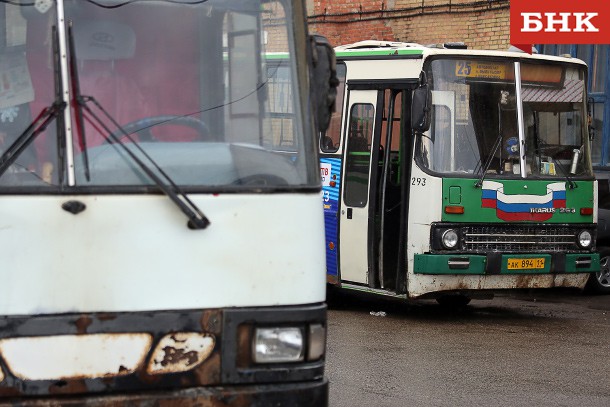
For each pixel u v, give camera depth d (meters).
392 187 13.82
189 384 5.31
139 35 5.71
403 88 13.50
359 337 12.13
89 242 5.23
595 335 12.66
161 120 5.65
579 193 14.04
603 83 20.56
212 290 5.37
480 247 13.39
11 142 5.40
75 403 5.16
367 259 13.95
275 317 5.44
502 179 13.50
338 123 14.56
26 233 5.18
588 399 9.09
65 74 5.46
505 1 21.55
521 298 16.53
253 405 5.36
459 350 11.36
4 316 5.15
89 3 5.62
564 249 13.95
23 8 5.52
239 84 5.86
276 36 5.98
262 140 5.79
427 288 13.23
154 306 5.30
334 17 24.36
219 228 5.40
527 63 13.88
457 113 13.45
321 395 5.50
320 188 5.73
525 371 10.27
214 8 5.89
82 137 5.38
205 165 5.56
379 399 8.88
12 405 5.10
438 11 22.73
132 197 5.29
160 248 5.31
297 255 5.53
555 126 14.04
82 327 5.18
